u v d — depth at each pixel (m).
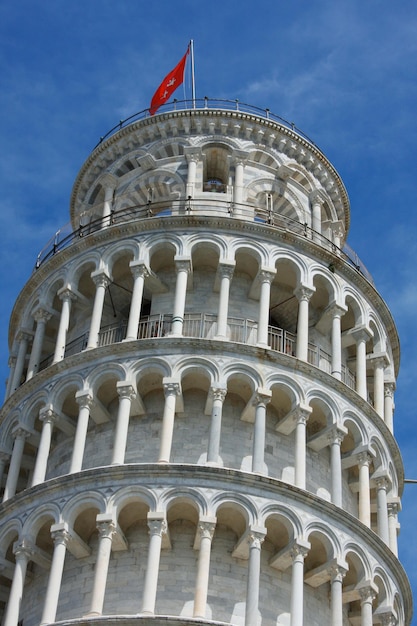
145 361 47.72
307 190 61.19
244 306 52.16
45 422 48.34
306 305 51.22
